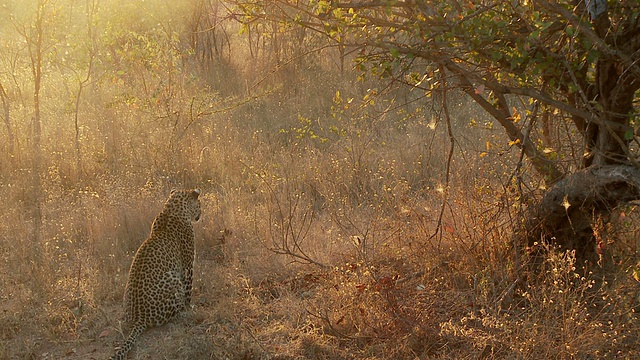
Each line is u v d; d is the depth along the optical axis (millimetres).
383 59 5055
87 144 9625
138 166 8875
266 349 5172
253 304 5848
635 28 4668
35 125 9852
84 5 13258
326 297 5727
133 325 5414
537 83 5262
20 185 8430
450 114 9820
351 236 6348
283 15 5203
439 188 5770
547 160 5328
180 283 5738
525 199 5531
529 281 5363
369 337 5195
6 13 11328
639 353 4672
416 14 4891
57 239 7090
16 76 12555
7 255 6789
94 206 7766
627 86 4848
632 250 5340
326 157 8836
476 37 4574
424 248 5902
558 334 4781
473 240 5711
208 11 13945
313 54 12148
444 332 5020
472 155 8078
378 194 7746
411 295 5410
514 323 4820
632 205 5051
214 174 8836
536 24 4293
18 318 5672
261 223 7273
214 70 12633
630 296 4961
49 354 5293
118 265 6648
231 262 6633
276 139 9977
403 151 8742
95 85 11570
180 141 9406
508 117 5566
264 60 12688
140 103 10445
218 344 5215
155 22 12867
